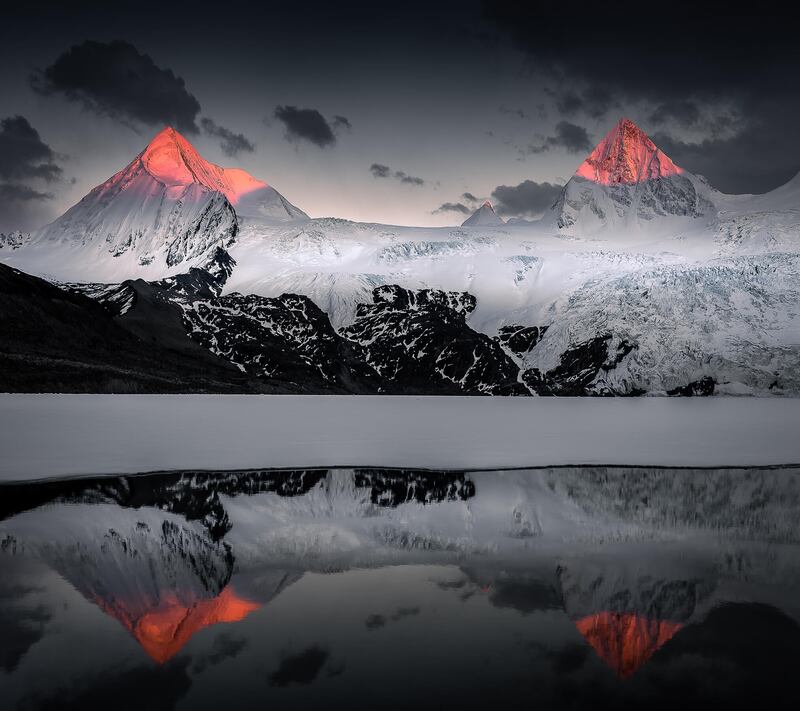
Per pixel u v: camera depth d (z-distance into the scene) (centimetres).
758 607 1762
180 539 2438
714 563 2180
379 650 1477
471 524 2736
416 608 1736
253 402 13162
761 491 3547
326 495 3341
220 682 1320
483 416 9800
